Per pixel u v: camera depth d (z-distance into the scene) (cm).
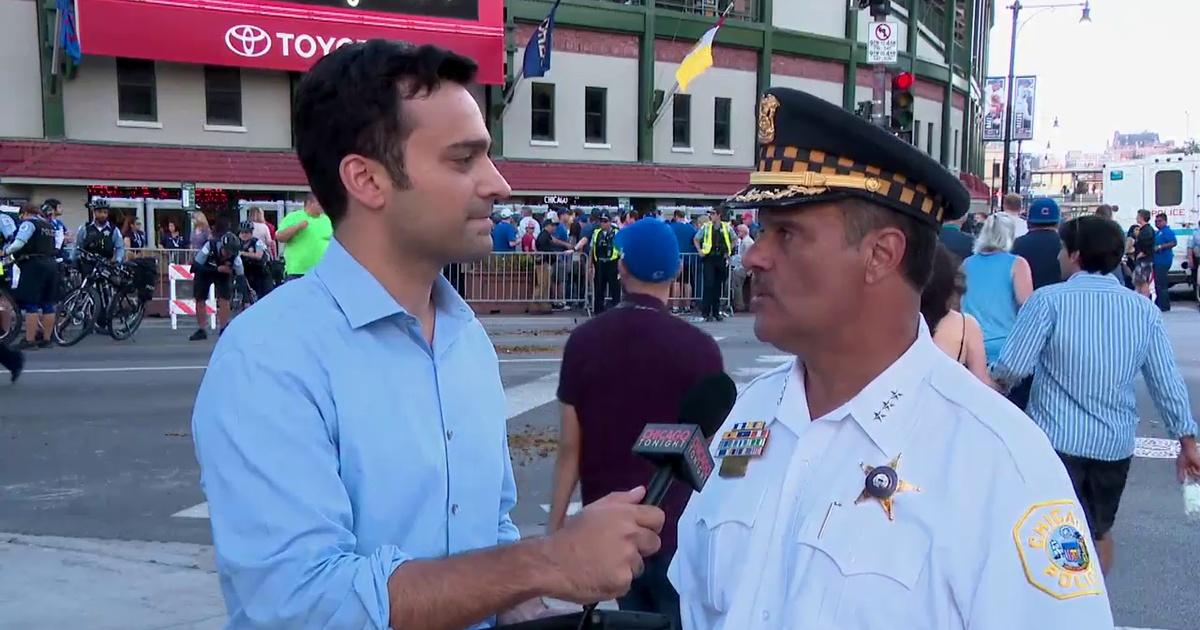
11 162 2169
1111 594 484
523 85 2745
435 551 169
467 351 186
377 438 163
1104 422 412
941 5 4156
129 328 1388
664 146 3000
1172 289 2484
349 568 147
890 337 151
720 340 1396
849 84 3381
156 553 529
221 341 162
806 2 3262
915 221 149
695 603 169
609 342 324
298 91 174
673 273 334
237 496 150
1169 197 2275
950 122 4231
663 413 320
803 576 143
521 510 614
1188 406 416
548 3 2744
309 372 158
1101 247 414
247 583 148
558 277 1812
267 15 2362
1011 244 575
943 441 142
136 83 2350
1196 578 505
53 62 2212
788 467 155
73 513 604
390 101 162
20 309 1256
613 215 2402
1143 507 627
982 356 424
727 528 161
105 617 439
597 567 144
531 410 889
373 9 2466
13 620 434
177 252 1705
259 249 1565
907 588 136
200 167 2345
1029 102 4106
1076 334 411
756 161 157
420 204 165
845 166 146
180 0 2278
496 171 174
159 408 891
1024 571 131
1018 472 136
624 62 2917
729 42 3072
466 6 2552
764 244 156
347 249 171
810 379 161
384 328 170
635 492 156
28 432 802
